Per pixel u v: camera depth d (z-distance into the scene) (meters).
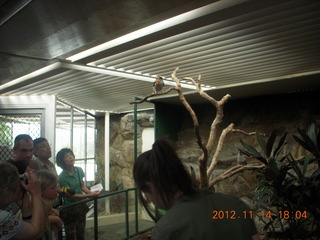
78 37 2.14
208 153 2.26
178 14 1.83
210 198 1.07
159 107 5.19
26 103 4.46
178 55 2.68
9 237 1.46
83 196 3.08
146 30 2.10
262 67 3.10
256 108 4.87
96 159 7.23
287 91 4.41
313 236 3.12
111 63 2.92
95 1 1.64
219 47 2.49
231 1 1.73
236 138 4.87
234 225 1.00
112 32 2.07
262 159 2.87
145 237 3.86
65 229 2.83
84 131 6.62
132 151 6.37
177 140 5.49
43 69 3.15
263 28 2.14
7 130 4.50
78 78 3.53
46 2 1.65
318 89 4.27
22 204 1.80
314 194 2.75
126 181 6.47
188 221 0.97
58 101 4.98
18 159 2.52
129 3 1.66
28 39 2.15
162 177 1.03
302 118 4.36
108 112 6.79
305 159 2.84
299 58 2.81
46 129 4.38
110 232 3.64
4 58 2.59
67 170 3.26
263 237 3.36
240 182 4.46
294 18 1.98
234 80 3.68
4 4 1.70
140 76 3.43
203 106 5.42
